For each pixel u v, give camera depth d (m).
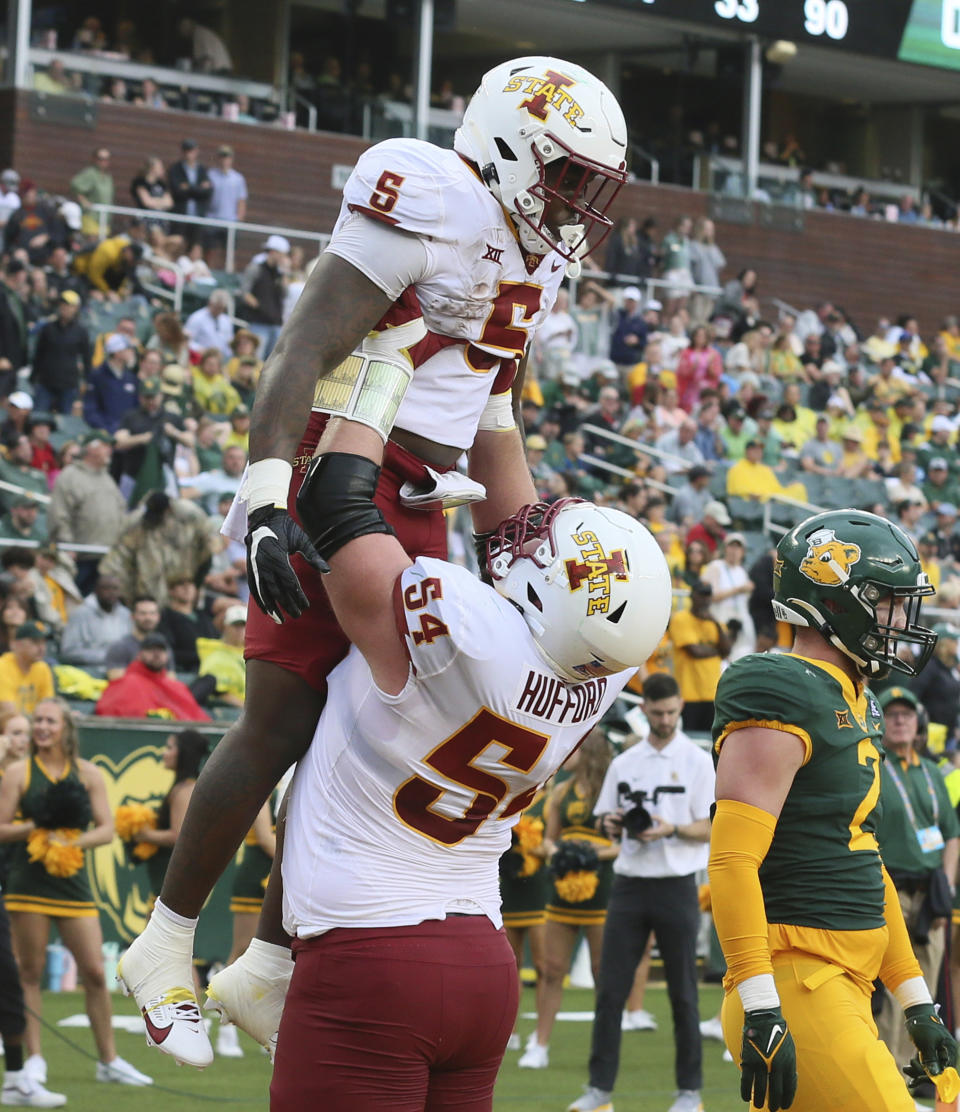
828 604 14.02
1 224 60.56
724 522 51.44
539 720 10.65
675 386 65.75
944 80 100.25
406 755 10.62
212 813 11.19
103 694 37.22
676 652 44.22
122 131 73.00
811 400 71.00
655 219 84.94
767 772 13.53
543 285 11.28
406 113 81.94
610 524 10.63
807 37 89.69
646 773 28.86
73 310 51.97
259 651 11.18
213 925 36.31
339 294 10.50
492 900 11.27
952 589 53.22
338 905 10.73
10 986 26.06
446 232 10.59
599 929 31.78
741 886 13.32
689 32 88.19
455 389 11.15
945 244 94.88
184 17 86.19
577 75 10.91
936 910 28.05
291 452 10.16
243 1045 33.16
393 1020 10.64
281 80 87.31
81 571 42.44
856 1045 13.41
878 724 14.53
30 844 27.78
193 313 59.47
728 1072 32.34
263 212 76.50
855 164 108.50
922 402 74.25
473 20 89.25
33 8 82.25
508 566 10.76
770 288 89.19
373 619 10.48
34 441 47.72
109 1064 28.48
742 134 90.06
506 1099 28.61
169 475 46.34
